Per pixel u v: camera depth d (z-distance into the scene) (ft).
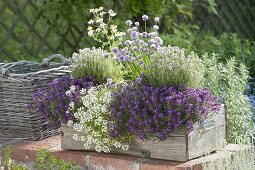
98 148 10.98
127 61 11.78
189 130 10.25
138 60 11.33
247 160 11.09
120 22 18.65
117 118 10.59
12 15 22.70
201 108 10.39
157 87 10.69
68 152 11.45
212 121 11.04
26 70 13.76
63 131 11.58
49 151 11.54
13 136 12.66
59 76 12.61
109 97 10.79
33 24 19.36
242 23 25.77
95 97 10.92
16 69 13.58
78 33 19.67
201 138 10.78
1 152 12.10
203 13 23.75
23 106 12.32
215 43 20.61
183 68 10.78
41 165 11.08
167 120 10.30
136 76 11.36
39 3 18.51
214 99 11.19
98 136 10.96
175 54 10.91
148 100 10.39
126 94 10.73
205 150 10.91
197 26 21.72
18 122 12.48
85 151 11.43
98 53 11.99
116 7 19.36
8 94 12.41
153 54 11.00
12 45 20.58
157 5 19.40
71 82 11.71
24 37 19.61
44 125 12.50
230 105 13.28
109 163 10.93
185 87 10.68
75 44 19.77
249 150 11.54
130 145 10.87
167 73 10.75
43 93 11.69
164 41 17.33
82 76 11.89
